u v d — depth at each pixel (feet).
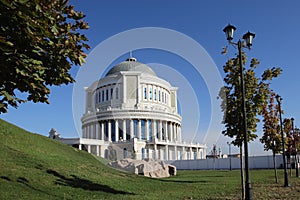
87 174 75.20
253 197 57.62
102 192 59.67
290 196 58.70
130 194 60.95
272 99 98.99
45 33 22.70
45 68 24.67
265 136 98.99
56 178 63.41
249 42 51.19
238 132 64.08
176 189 72.74
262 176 115.96
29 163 68.03
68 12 25.77
